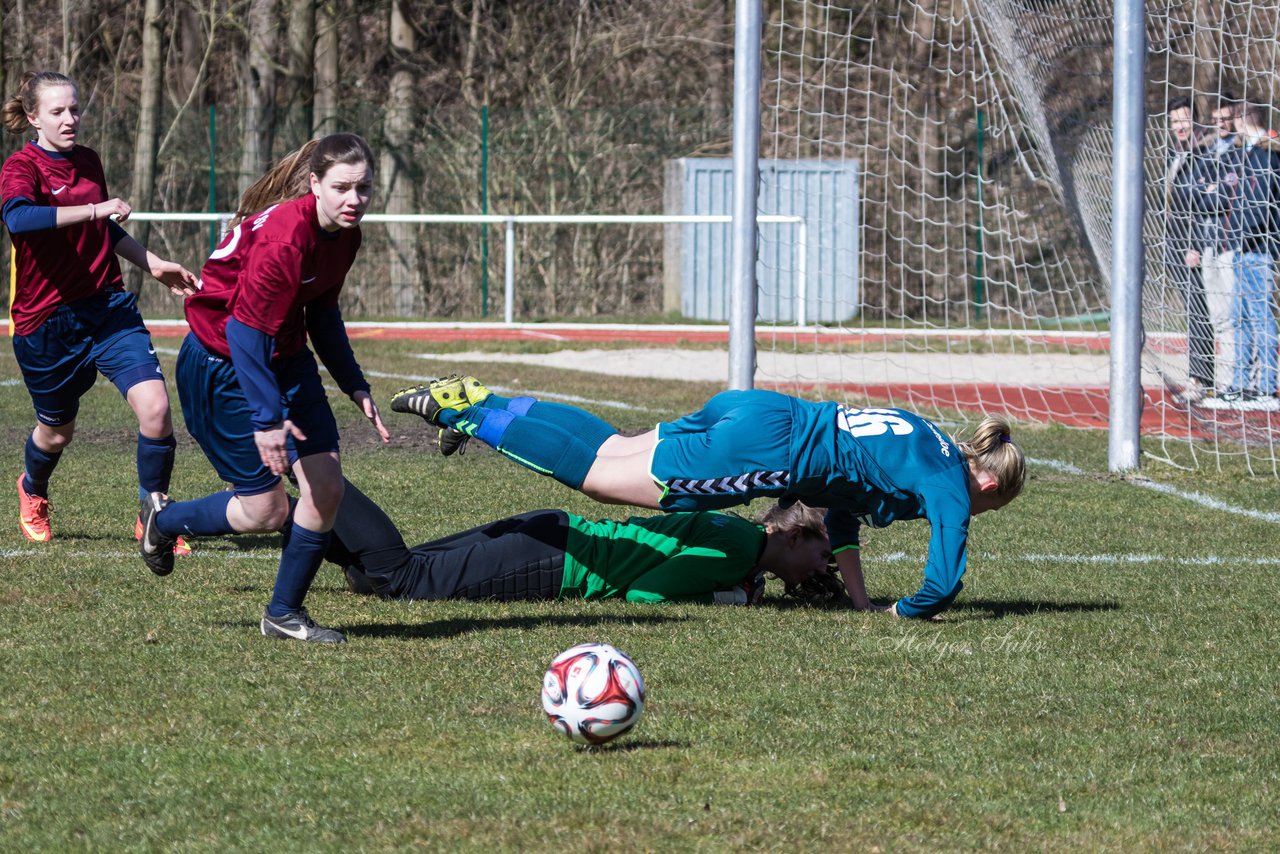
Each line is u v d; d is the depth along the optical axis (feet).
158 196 245.04
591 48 279.69
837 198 219.20
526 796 35.76
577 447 55.31
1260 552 72.13
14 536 68.33
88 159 64.59
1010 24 125.18
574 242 250.16
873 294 228.63
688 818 34.50
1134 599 61.26
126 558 63.62
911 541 74.02
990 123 154.92
